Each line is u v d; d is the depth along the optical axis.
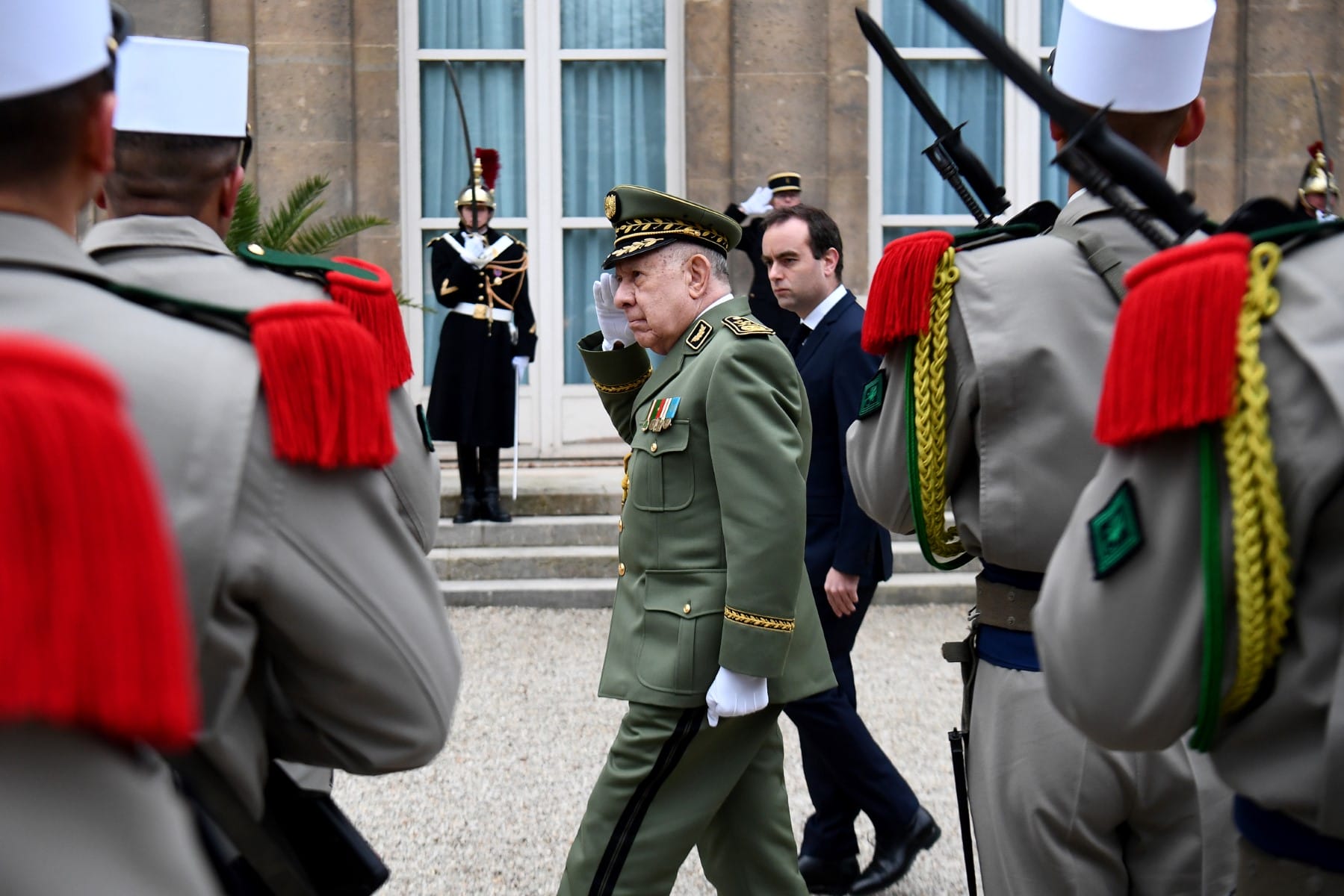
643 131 9.25
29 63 1.13
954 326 2.12
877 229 9.13
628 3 9.21
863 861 3.92
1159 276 1.38
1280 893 1.41
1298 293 1.35
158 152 1.79
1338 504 1.30
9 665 0.81
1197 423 1.33
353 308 1.90
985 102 9.20
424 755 1.48
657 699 2.72
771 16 8.77
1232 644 1.35
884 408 2.26
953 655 2.28
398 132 8.96
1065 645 1.44
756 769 2.89
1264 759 1.39
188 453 1.29
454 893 3.72
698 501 2.77
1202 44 2.02
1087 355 2.04
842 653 3.73
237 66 1.85
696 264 2.89
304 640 1.38
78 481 0.83
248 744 1.43
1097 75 2.03
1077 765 2.03
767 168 8.82
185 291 1.71
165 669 0.87
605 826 2.75
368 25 8.87
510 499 7.93
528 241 9.24
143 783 0.95
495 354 7.69
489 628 6.73
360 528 1.41
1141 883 2.08
